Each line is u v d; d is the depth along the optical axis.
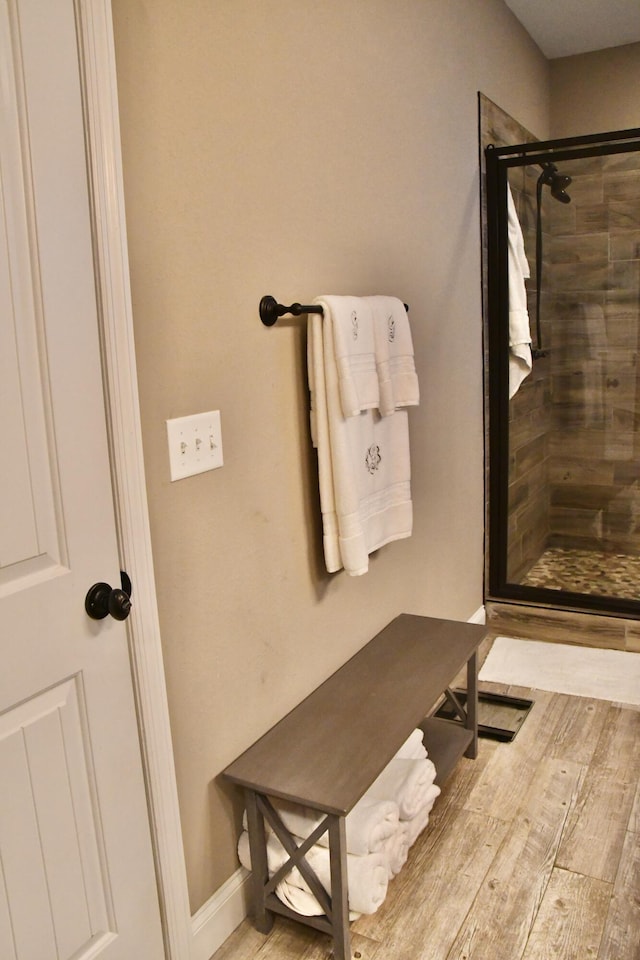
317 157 1.95
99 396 1.34
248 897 1.83
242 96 1.66
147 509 1.45
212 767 1.70
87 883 1.39
